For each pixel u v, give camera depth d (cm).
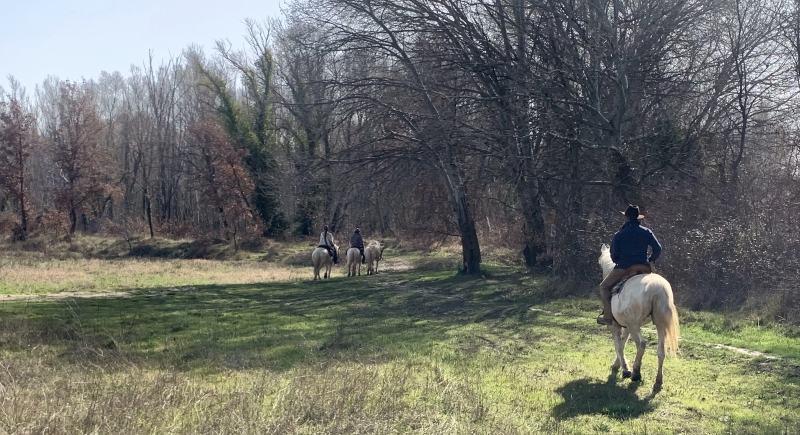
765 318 1434
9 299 2216
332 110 2672
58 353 1193
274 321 1705
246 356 1192
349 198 2738
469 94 2683
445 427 728
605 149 2292
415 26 2600
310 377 902
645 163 2316
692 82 2303
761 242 1705
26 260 4406
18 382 875
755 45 2222
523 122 2372
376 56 2683
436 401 854
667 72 2373
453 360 1155
